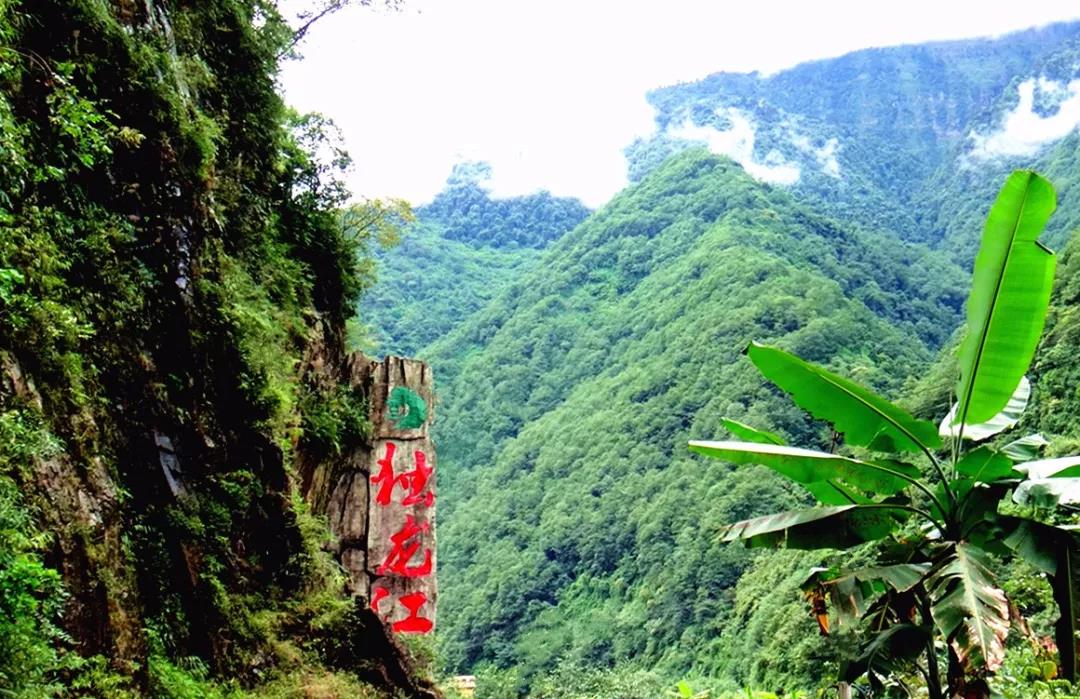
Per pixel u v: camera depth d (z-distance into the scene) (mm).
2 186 4977
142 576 5527
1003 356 4070
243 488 6938
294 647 7090
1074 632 3662
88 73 6090
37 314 4895
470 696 14727
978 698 3777
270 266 9109
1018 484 4000
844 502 4641
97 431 5301
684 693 9344
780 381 4391
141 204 6441
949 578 3689
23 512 4211
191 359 6664
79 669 4477
